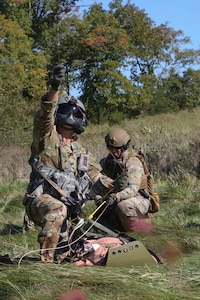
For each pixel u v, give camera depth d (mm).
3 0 36562
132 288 4348
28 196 5281
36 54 36219
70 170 5258
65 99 5305
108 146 7184
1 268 4684
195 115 32344
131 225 7160
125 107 46688
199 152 14883
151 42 51875
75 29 38188
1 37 34406
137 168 7172
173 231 6914
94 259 5242
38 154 5234
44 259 5023
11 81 24438
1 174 16906
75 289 4281
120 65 44625
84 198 5379
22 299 4152
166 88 54062
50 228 5023
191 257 5484
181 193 11117
